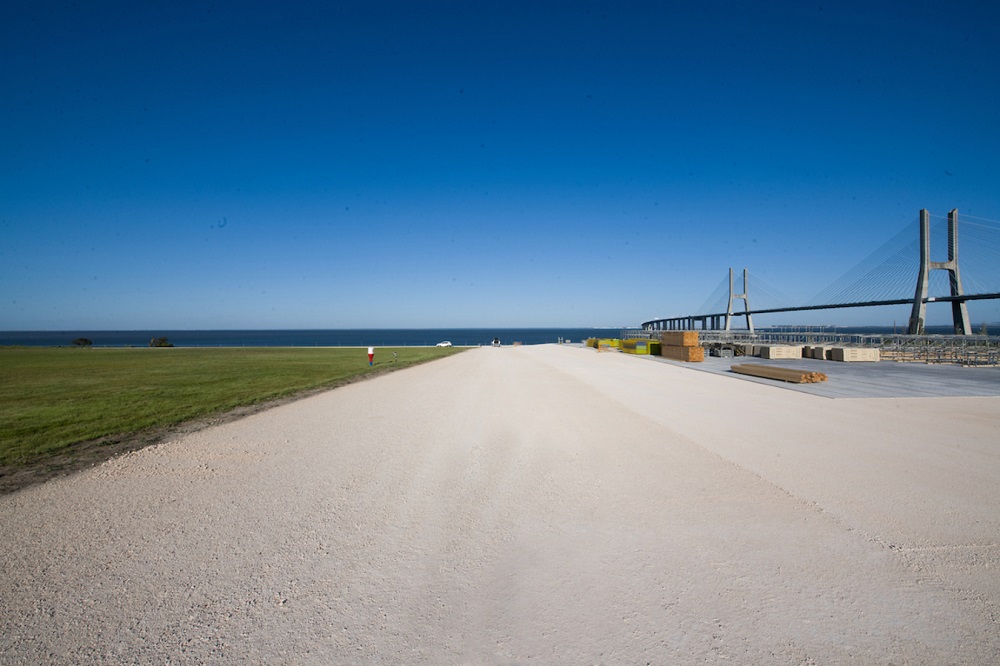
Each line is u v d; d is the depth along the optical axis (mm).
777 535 4852
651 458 7719
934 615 3521
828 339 51969
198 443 8820
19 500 5914
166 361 32406
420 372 23500
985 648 3154
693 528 5031
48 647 3186
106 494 6125
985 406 12648
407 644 3213
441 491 6223
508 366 27312
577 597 3770
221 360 33656
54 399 14375
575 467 7250
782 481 6523
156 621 3471
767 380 19266
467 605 3668
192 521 5262
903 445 8484
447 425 10438
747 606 3635
